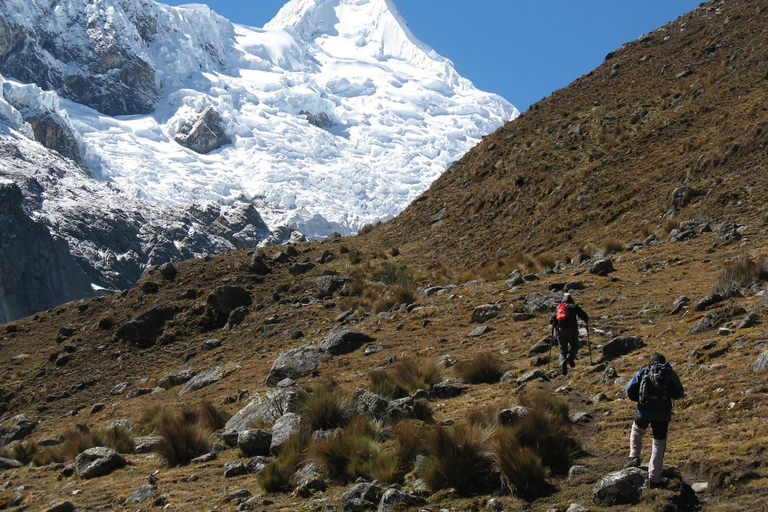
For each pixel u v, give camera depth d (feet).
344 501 29.96
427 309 78.89
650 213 103.40
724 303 51.01
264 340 98.27
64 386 102.22
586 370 43.62
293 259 137.28
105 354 111.34
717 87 133.49
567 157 139.33
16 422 78.43
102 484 40.45
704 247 78.33
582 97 169.17
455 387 45.80
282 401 45.78
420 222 151.64
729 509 23.65
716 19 174.50
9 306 595.47
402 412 39.14
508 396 41.45
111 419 73.67
